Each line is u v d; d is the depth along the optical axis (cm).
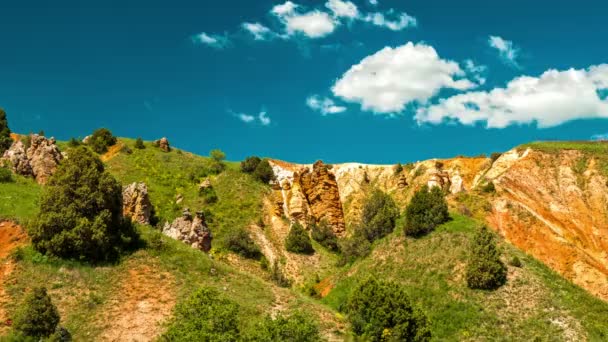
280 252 9325
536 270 6919
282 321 4509
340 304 7012
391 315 5441
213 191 10800
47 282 5338
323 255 9531
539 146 11644
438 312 6462
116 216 6219
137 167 11444
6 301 4988
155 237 6272
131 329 4962
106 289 5469
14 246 5650
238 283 6031
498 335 5984
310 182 11544
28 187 6994
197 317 4512
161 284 5675
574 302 6347
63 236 5634
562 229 9606
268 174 11575
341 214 11375
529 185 10531
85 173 6122
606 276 8250
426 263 7312
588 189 10538
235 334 4447
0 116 9638
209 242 8044
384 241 8262
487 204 9469
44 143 7975
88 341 4750
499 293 6525
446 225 7888
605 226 9806
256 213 10238
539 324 6050
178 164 11975
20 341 4528
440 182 11406
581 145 11612
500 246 7356
